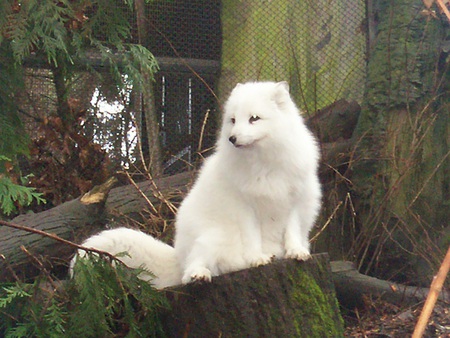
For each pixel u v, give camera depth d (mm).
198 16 8461
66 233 5605
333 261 6746
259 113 4328
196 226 4469
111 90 7820
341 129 7859
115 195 6570
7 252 5160
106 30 5188
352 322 5914
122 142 7965
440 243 6945
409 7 7422
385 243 7086
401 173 6922
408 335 5250
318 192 4754
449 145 7297
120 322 4504
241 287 4180
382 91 7402
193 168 7305
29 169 7340
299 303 4219
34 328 3980
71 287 4129
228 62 8438
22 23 4293
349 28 8289
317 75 8375
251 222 4387
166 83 8250
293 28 8438
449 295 5852
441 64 7406
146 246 4781
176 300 4406
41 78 7602
